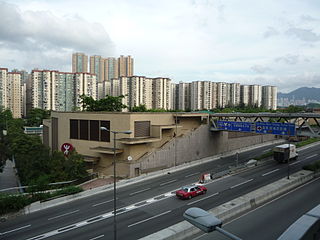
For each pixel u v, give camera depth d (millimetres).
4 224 24969
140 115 44906
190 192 30453
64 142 51812
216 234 21484
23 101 142250
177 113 51000
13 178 49906
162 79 126438
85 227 23656
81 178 38719
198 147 52250
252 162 46219
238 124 49656
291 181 34906
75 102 123312
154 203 29266
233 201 27516
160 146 48469
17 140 52688
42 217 26422
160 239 19938
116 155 44719
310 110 97812
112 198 31547
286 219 23906
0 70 119812
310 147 65812
